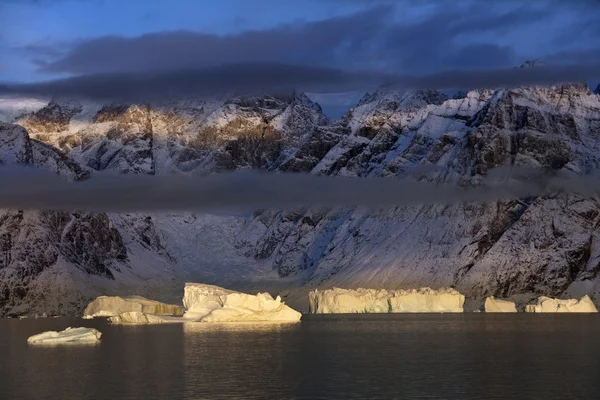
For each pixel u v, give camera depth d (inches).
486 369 7578.7
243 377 7263.8
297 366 7854.3
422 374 7342.5
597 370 7480.3
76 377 7337.6
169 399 6402.6
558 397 6363.2
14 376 7445.9
